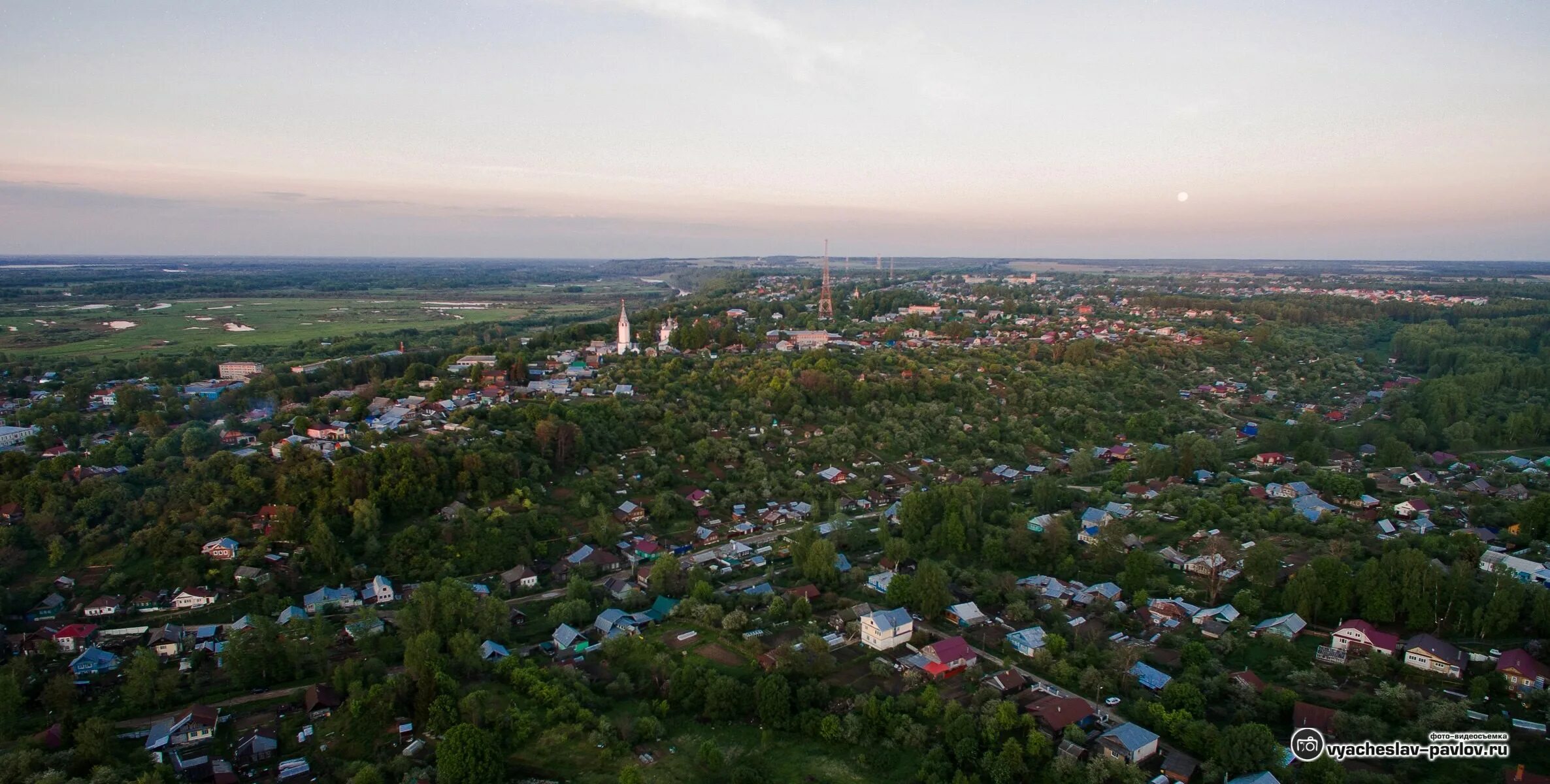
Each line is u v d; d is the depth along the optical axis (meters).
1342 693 109.81
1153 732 100.81
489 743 98.50
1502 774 91.44
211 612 136.38
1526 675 107.25
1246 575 142.12
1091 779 92.94
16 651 124.75
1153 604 136.00
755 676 117.75
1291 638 125.38
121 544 148.25
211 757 103.31
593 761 101.50
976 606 136.88
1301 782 91.12
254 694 117.25
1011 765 95.69
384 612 138.75
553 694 111.56
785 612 137.50
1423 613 123.50
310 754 103.81
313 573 147.88
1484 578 133.62
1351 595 128.50
